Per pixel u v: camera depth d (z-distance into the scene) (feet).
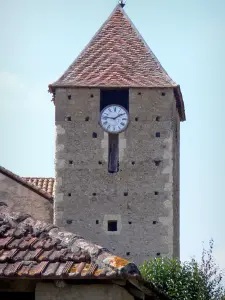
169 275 244.63
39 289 115.44
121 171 299.17
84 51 316.19
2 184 296.51
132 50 316.60
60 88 304.71
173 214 301.22
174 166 311.68
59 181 299.17
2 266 115.75
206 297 241.96
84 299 115.14
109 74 307.78
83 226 296.10
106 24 325.21
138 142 300.81
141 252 293.84
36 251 119.24
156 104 303.07
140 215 296.30
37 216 296.51
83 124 302.66
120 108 303.07
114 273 112.57
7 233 124.06
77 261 116.88
